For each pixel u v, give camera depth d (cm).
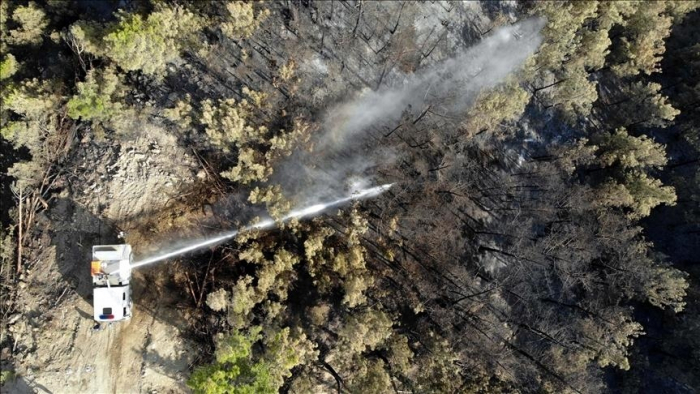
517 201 4144
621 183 4184
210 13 3725
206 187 3638
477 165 4153
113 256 3294
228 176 3397
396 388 3553
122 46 3183
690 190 4503
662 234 4641
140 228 3550
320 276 3500
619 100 4659
